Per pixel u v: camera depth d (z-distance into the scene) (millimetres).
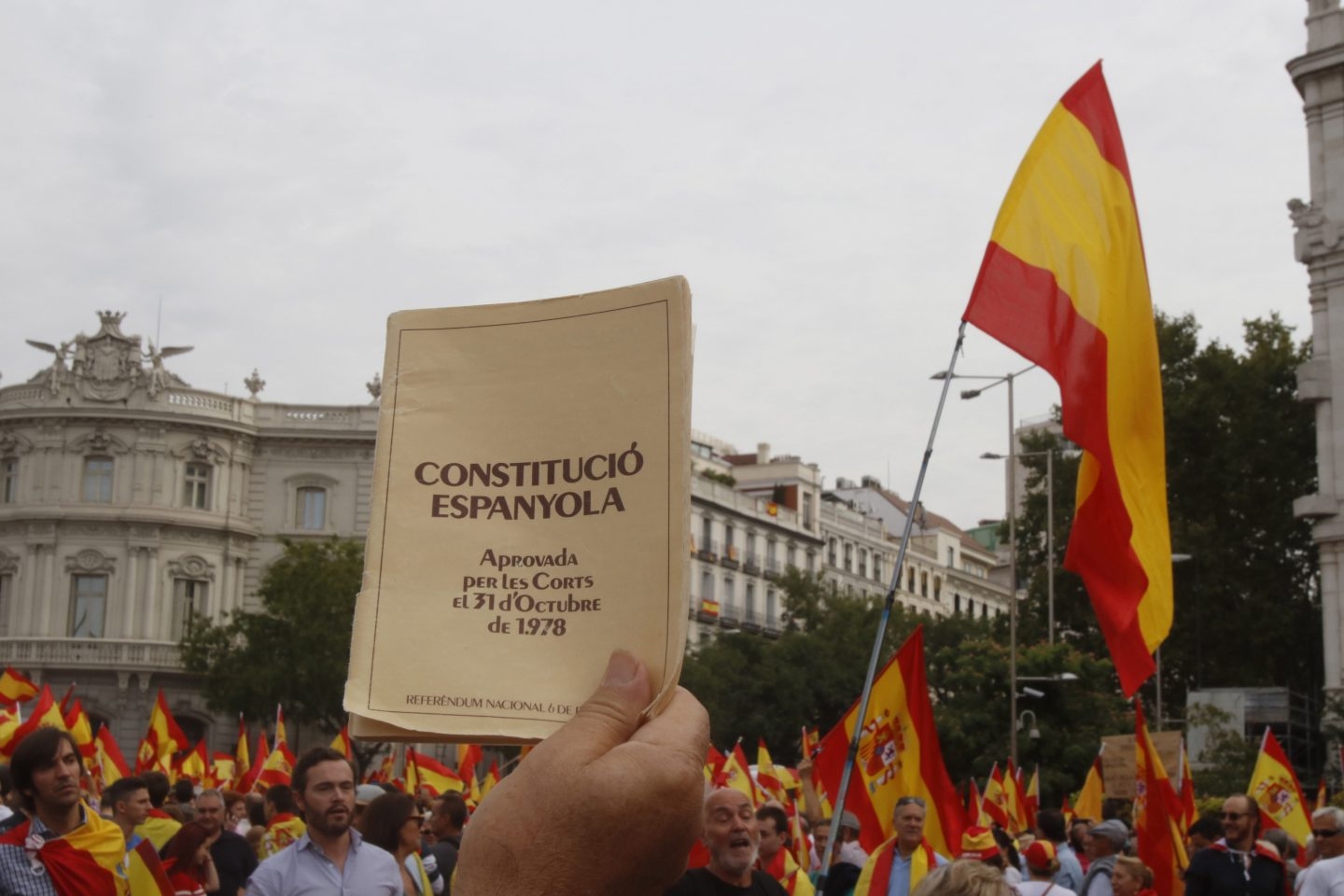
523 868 1731
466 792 22047
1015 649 40500
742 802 7098
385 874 6984
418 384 2529
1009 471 47375
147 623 66875
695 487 86125
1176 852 13500
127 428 67812
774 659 68312
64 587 66812
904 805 9969
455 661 2393
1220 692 51656
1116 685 58125
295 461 71062
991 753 42438
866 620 71812
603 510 2379
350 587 59906
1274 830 13492
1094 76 9711
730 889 7055
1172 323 62500
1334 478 44281
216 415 69188
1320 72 45156
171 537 67750
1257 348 60719
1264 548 59406
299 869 6812
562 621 2373
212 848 11180
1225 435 59750
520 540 2430
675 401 2352
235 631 60844
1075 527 9617
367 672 2426
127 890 6406
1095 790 20297
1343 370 44312
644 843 1748
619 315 2428
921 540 119375
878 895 9820
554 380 2457
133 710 66438
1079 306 9359
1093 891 11695
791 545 97250
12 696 18062
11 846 6035
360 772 56188
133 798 8750
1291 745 52250
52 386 67625
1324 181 45156
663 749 1823
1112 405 9344
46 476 67312
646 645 2281
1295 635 58750
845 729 12859
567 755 1817
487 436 2477
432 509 2471
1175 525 58438
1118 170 9719
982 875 4402
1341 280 44656
